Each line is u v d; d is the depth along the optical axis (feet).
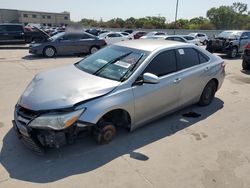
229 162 11.59
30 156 11.29
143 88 12.72
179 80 14.57
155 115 14.08
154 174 10.51
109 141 12.60
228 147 12.89
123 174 10.40
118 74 12.71
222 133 14.37
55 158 11.21
